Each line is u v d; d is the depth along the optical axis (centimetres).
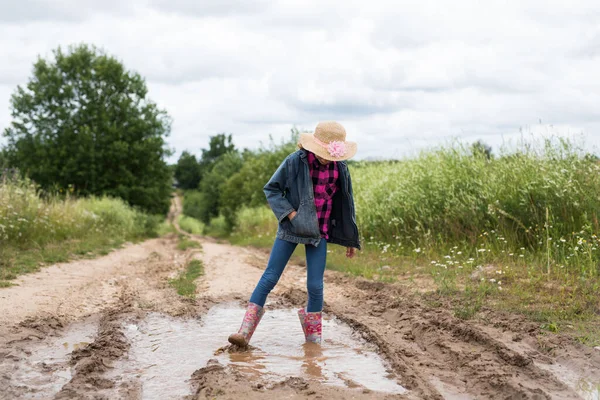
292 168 485
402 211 1142
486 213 938
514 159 969
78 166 3631
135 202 3781
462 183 1030
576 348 455
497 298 633
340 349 495
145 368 435
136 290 799
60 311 624
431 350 479
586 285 621
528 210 877
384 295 706
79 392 365
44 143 3688
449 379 402
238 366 438
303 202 481
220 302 711
